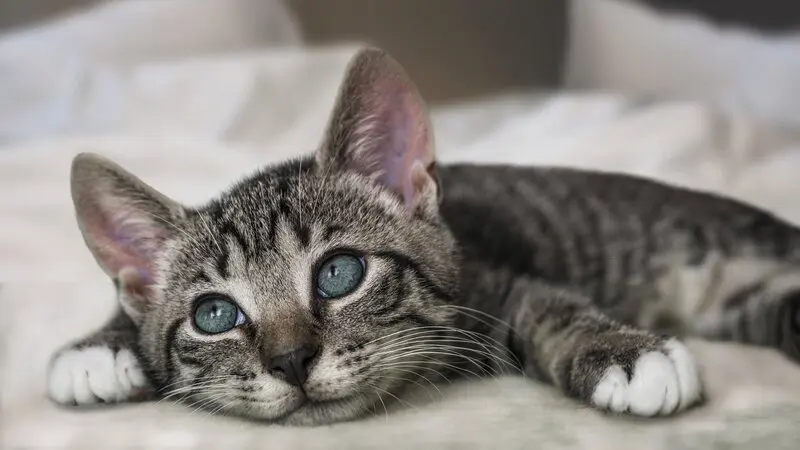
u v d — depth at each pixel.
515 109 0.68
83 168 0.37
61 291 0.43
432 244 0.37
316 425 0.34
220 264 0.36
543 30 0.77
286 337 0.34
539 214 0.44
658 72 0.72
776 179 0.51
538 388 0.36
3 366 0.38
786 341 0.40
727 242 0.43
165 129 0.57
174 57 0.66
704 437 0.32
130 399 0.36
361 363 0.34
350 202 0.37
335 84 0.64
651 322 0.43
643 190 0.45
